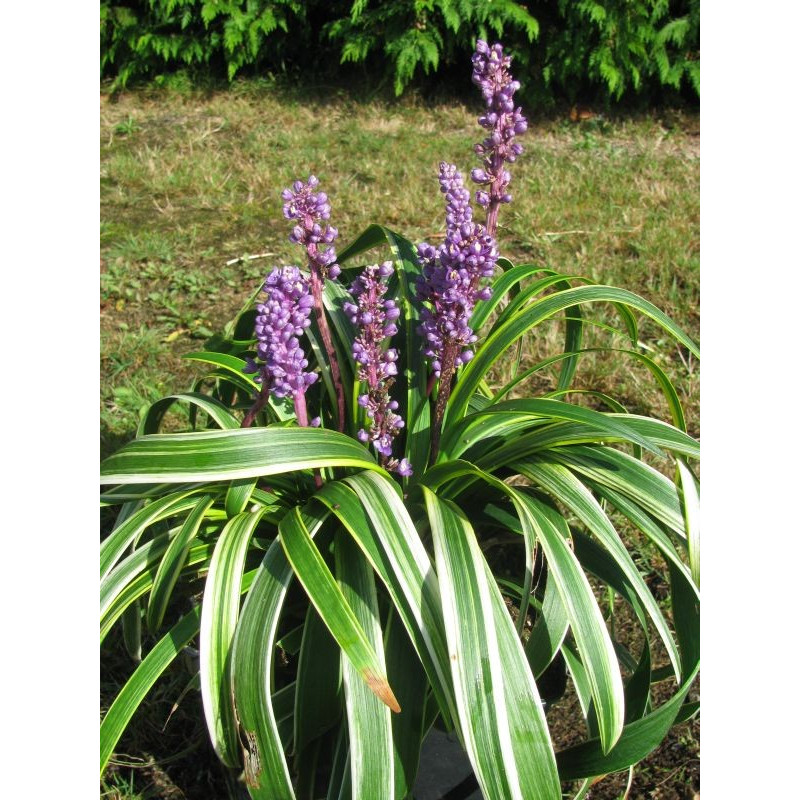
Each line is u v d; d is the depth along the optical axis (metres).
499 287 1.99
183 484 1.70
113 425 3.11
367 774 1.30
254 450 1.40
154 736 2.11
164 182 5.07
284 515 1.64
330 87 6.91
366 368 1.58
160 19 6.78
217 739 1.37
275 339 1.43
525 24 6.09
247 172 5.23
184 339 3.69
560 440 1.65
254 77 7.02
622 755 1.48
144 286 4.06
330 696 1.50
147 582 1.56
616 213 4.58
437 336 1.57
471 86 6.80
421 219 4.52
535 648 1.59
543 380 3.30
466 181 4.98
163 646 1.50
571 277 1.96
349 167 5.27
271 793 1.31
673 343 3.52
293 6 6.69
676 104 6.54
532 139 5.96
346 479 1.52
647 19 6.11
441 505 1.47
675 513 1.55
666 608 2.43
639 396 3.18
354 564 1.50
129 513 1.84
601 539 1.53
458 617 1.30
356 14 6.41
